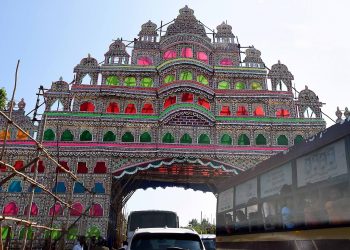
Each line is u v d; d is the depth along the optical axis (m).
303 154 7.69
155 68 41.09
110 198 34.84
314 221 7.09
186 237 9.62
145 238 9.44
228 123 37.94
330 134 6.70
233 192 12.09
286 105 40.19
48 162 35.31
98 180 35.16
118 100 39.19
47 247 18.25
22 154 35.44
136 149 36.12
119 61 41.88
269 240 8.98
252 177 10.45
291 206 8.04
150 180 44.56
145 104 39.44
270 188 9.18
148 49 42.94
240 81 42.09
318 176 7.10
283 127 38.34
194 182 44.84
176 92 39.12
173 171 40.97
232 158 36.62
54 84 39.00
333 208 6.48
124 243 13.32
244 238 10.70
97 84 39.97
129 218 20.89
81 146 35.97
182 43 42.41
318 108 40.56
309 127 38.44
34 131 37.06
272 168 9.17
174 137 37.22
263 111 39.88
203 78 41.66
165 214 21.11
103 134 36.88
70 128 36.81
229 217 12.33
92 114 37.28
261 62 43.41
